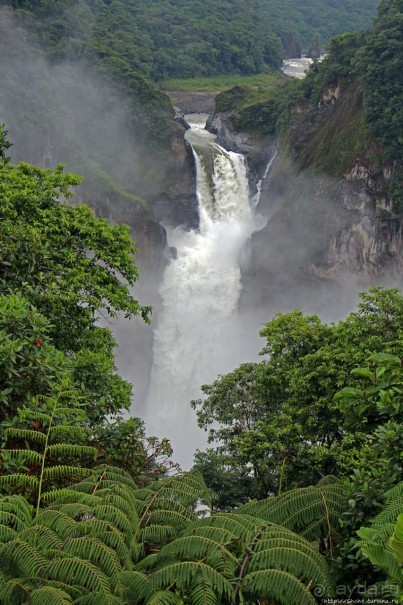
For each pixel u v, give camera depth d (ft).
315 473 45.93
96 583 16.60
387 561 16.24
